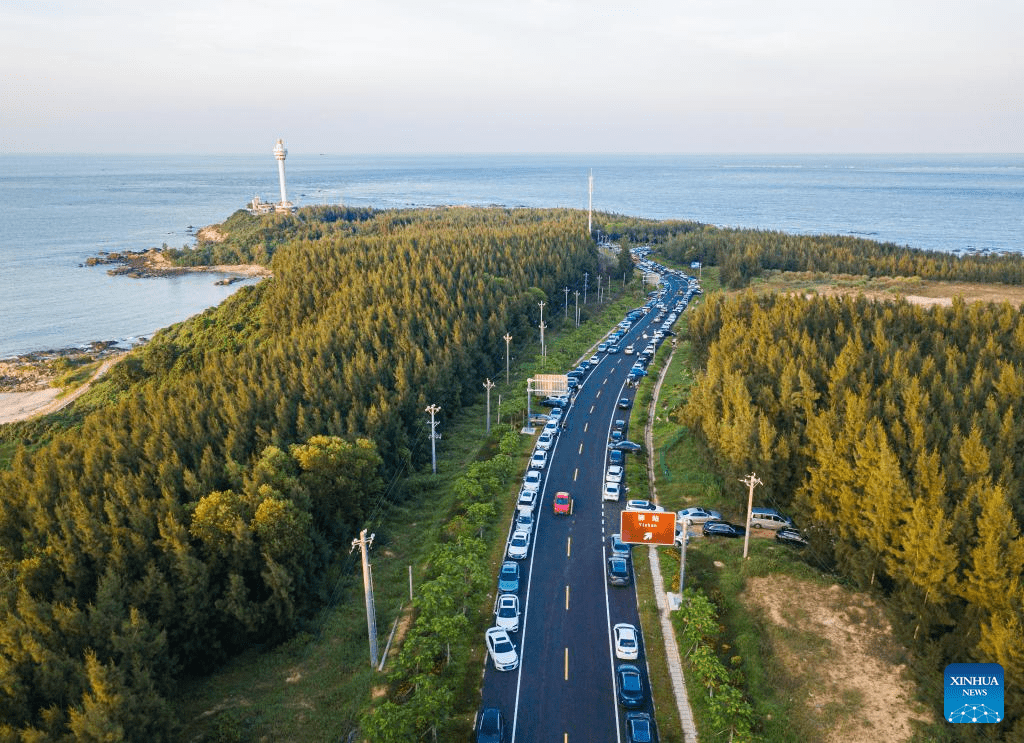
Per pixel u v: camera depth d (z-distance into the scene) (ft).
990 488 196.34
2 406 532.32
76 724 148.25
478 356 419.54
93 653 162.81
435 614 197.36
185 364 498.28
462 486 276.21
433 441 310.45
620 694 178.91
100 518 221.25
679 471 307.58
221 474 248.52
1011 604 165.78
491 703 178.40
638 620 209.97
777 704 177.17
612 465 301.02
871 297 561.43
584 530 261.03
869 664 187.11
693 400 314.96
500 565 237.25
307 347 377.50
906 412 251.80
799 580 220.02
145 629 177.58
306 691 189.88
